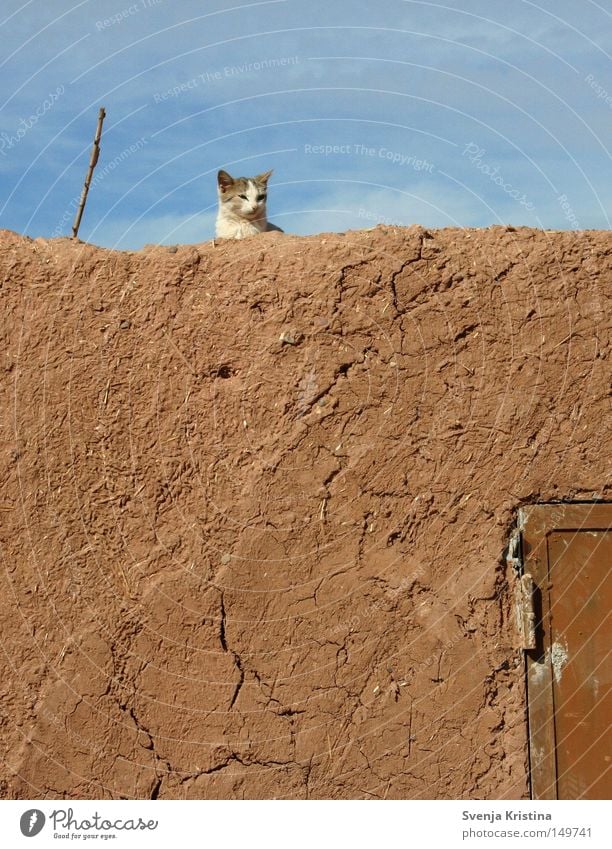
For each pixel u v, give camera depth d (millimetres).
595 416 3895
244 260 3934
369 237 3920
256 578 3855
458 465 3883
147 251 4031
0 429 3936
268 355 3893
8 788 3855
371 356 3885
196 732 3854
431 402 3885
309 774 3838
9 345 3955
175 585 3855
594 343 3895
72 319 3943
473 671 3842
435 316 3885
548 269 3898
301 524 3863
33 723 3873
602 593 3885
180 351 3922
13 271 3977
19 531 3914
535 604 3873
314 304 3883
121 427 3912
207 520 3873
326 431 3883
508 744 3838
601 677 3855
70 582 3891
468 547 3879
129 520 3895
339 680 3844
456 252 3900
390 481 3873
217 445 3895
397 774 3834
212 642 3848
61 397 3928
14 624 3898
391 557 3869
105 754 3859
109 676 3865
